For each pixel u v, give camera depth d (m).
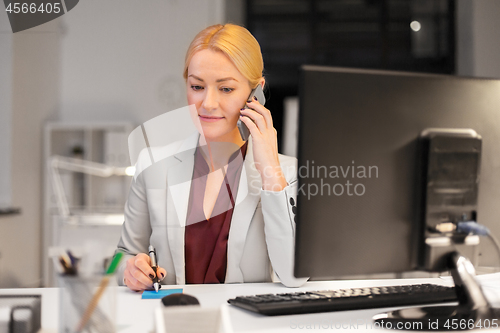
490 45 4.84
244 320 0.73
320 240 0.72
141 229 1.35
